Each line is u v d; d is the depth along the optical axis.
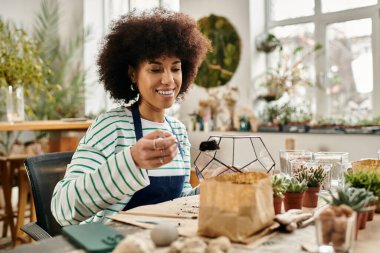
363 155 3.87
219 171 1.33
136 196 1.47
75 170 1.35
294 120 4.33
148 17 1.66
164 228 0.91
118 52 1.67
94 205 1.24
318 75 4.46
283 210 1.25
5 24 5.68
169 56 1.56
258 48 4.62
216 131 4.79
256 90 4.68
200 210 0.97
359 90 4.23
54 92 5.61
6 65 4.18
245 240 0.92
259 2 4.71
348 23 4.27
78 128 3.17
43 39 5.83
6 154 4.79
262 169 1.37
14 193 4.11
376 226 1.10
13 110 3.08
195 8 5.04
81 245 0.91
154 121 1.62
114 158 1.20
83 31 5.79
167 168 1.52
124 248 0.79
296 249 0.89
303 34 4.56
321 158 1.47
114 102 1.86
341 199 1.00
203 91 4.98
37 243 0.95
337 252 0.85
